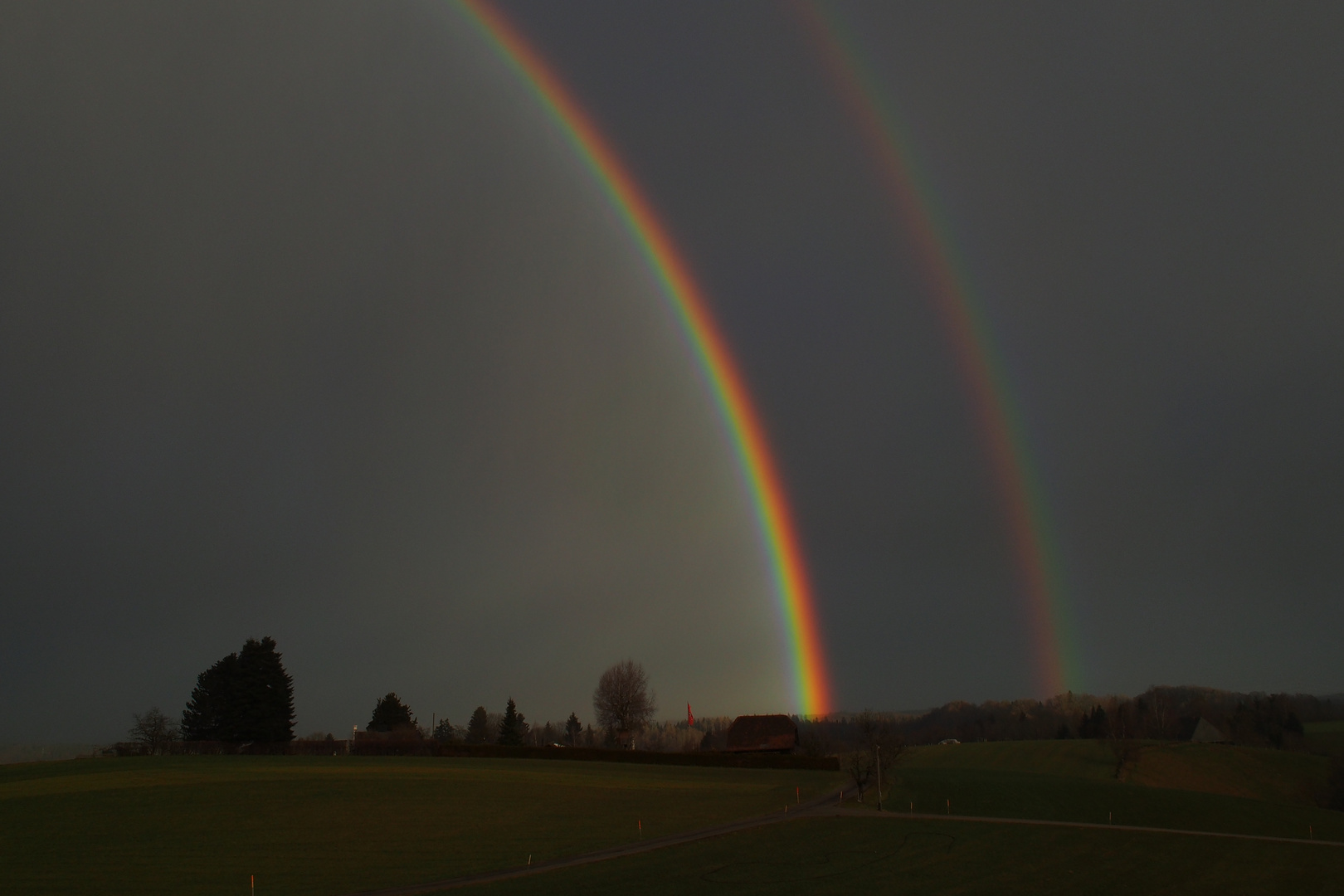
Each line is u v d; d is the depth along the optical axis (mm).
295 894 38469
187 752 115000
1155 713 174125
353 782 74250
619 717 137125
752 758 96938
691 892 39344
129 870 43219
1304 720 190125
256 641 135375
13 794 66812
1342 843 55875
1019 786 82188
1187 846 53531
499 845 50781
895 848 51031
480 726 180750
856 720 105375
